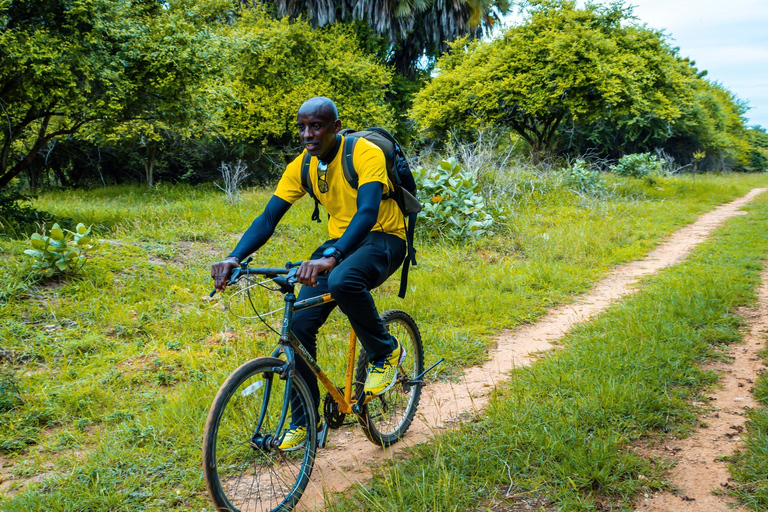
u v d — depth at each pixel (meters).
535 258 9.08
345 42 26.58
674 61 19.47
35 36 9.58
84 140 21.95
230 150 25.08
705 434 3.43
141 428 3.67
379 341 3.12
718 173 38.94
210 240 8.84
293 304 2.82
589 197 14.62
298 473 2.97
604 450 3.07
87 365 4.82
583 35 17.67
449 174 10.48
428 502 2.76
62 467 3.37
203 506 2.89
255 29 23.45
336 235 3.12
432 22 30.58
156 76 11.59
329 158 2.93
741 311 6.02
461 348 5.31
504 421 3.54
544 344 5.57
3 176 11.58
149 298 6.29
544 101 18.14
